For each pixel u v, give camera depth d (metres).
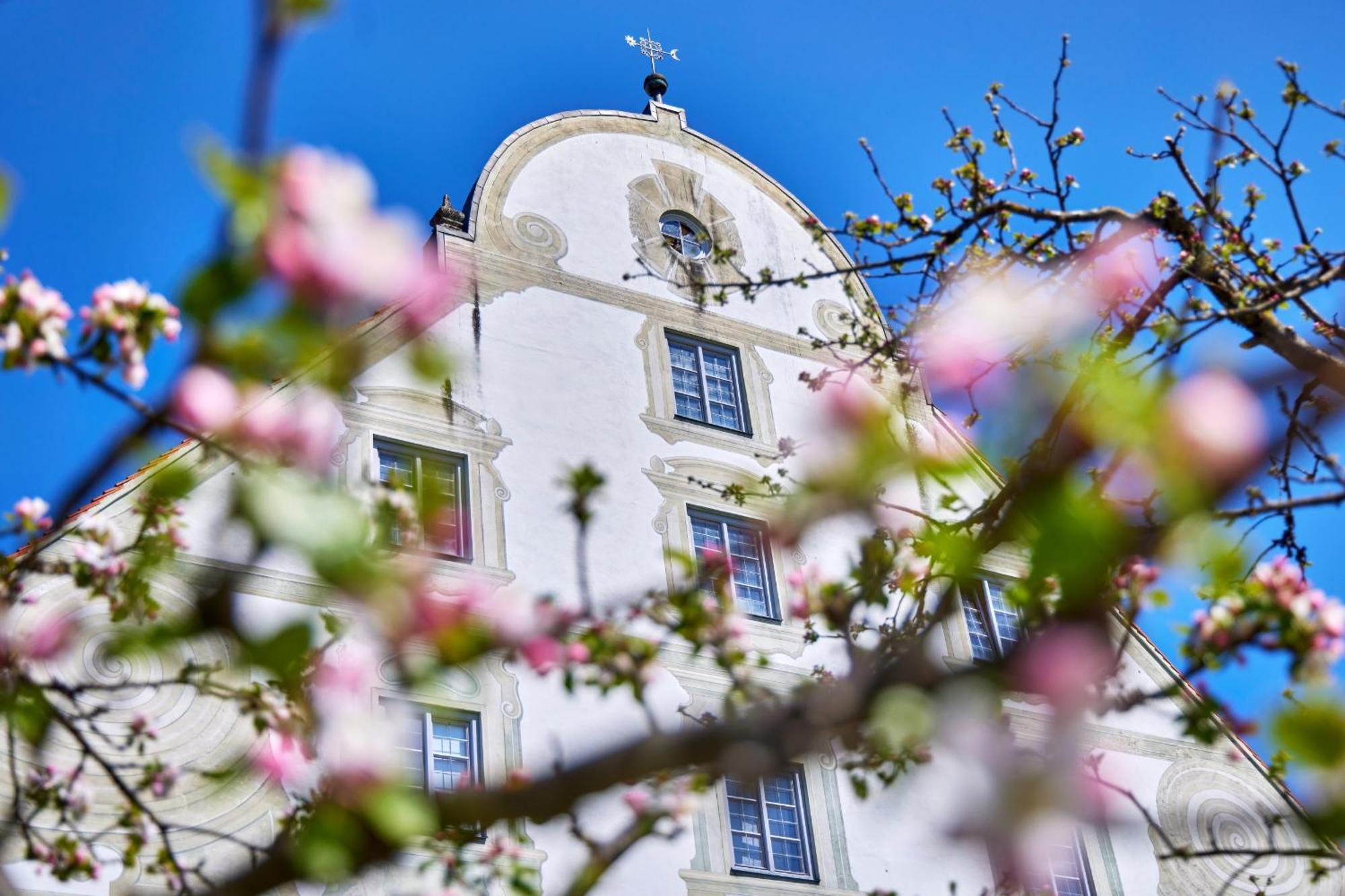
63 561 8.29
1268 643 4.65
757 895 14.01
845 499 2.40
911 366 8.81
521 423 15.99
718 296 9.76
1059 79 8.59
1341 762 2.24
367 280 1.91
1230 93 8.18
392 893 11.63
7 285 4.59
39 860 8.65
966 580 3.08
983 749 2.35
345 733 2.75
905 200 8.82
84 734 11.60
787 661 15.52
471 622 2.91
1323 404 5.96
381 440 15.00
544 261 17.62
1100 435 2.16
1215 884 16.55
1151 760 17.02
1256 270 8.26
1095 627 2.44
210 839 11.68
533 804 2.65
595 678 7.18
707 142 20.55
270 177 1.81
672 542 16.02
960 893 14.94
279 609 12.77
